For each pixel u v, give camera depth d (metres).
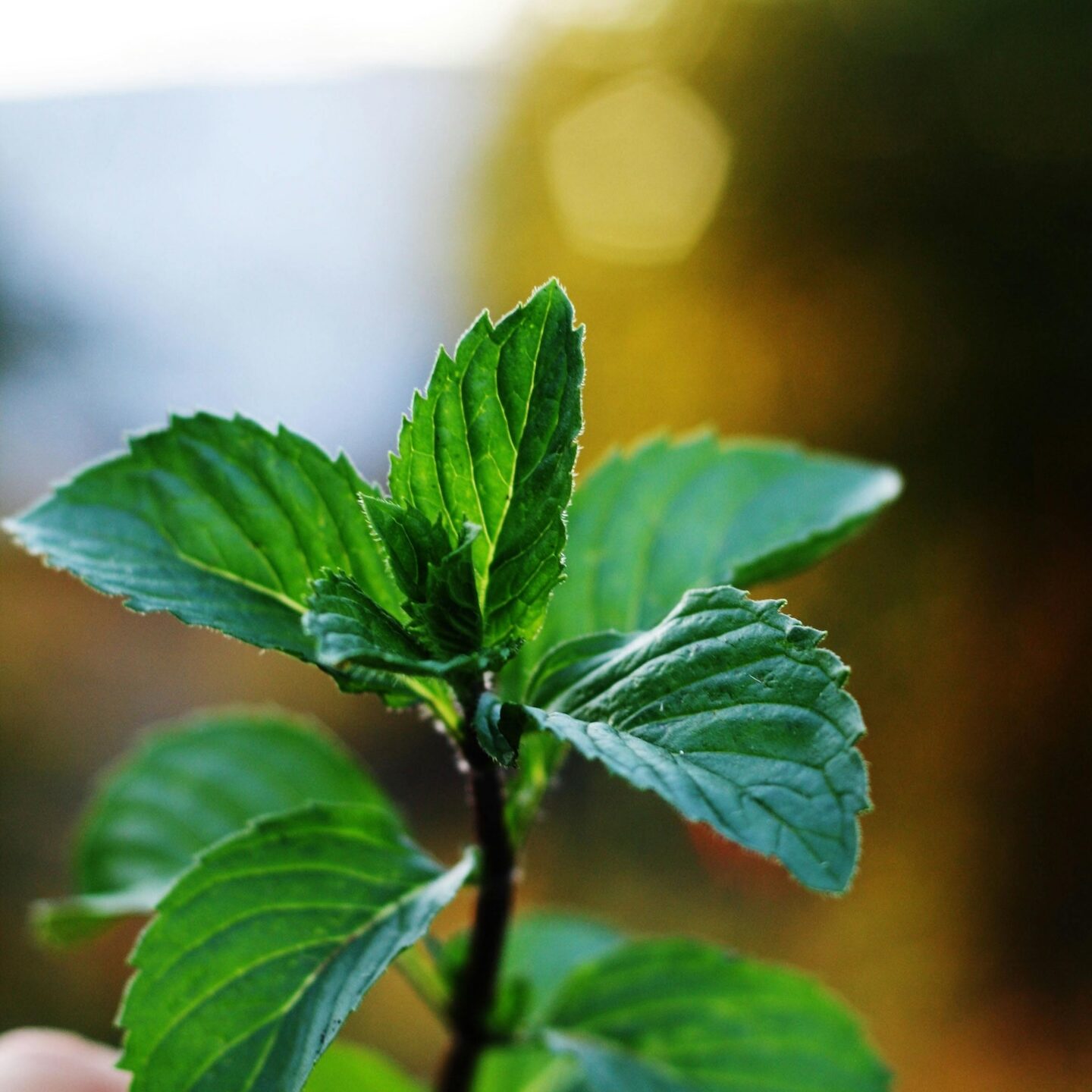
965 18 0.74
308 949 0.22
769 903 0.79
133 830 0.29
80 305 1.65
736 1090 0.25
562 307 0.22
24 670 1.14
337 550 0.24
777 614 0.21
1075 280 0.73
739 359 0.87
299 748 0.29
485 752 0.22
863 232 0.80
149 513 0.24
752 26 0.83
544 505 0.22
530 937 0.30
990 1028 0.73
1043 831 0.76
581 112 0.97
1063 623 0.76
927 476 0.79
